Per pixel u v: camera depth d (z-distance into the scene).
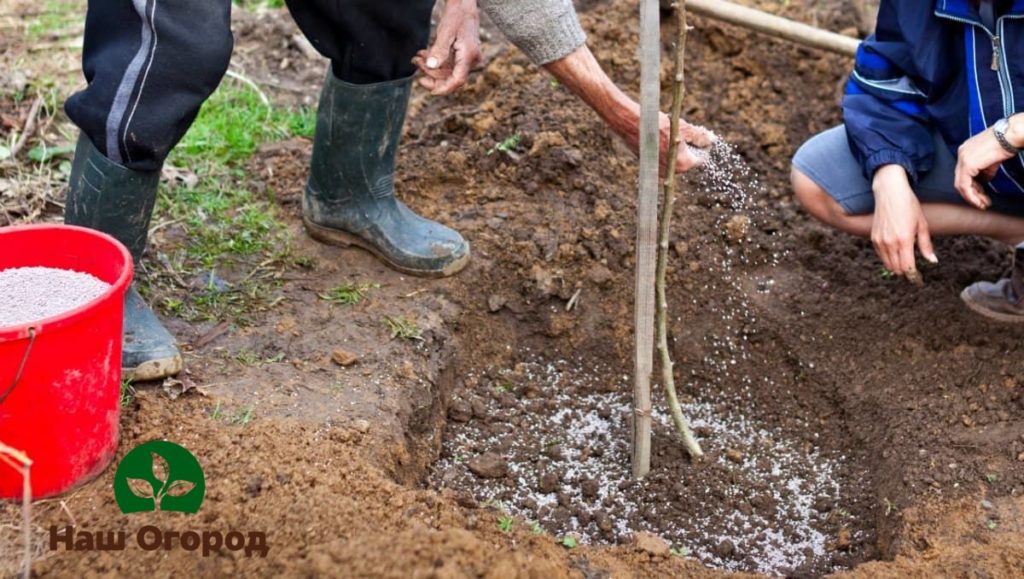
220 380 2.65
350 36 2.78
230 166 3.58
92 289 2.29
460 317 3.14
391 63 2.88
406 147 3.62
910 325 3.13
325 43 2.82
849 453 2.94
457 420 2.98
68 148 3.48
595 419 3.06
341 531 2.16
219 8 2.35
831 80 3.96
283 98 3.98
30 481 2.17
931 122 2.83
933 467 2.63
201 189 3.42
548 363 3.24
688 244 3.40
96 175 2.46
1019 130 2.55
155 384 2.58
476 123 3.64
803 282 3.36
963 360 2.96
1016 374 2.86
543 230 3.37
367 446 2.51
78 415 2.16
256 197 3.45
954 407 2.82
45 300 2.23
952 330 3.06
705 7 3.60
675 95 2.27
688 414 3.12
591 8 4.14
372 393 2.70
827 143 3.05
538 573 2.13
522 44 2.52
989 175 2.71
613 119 2.65
